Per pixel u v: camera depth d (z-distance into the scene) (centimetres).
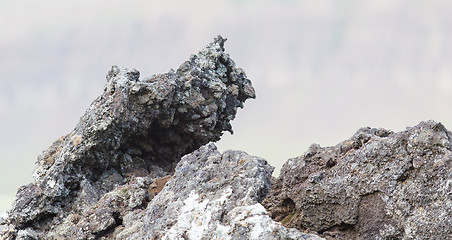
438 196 4594
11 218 6594
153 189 6575
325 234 5116
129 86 7250
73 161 6962
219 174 5400
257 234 4678
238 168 5341
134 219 6012
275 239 4603
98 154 7150
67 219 6544
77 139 7025
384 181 4847
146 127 7419
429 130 4756
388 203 4800
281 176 5631
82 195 6881
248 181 5184
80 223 6291
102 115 7069
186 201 5312
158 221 5312
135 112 7275
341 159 5206
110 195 6444
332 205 5106
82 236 6194
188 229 5053
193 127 8175
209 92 8319
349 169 5050
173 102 7706
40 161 7325
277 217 5531
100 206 6359
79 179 7019
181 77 7925
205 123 8200
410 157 4791
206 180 5406
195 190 5362
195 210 5169
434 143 4703
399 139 4866
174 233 5066
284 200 5500
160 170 7925
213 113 8294
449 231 4478
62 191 6812
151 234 5244
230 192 5138
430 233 4562
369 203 4925
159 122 7712
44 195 6700
